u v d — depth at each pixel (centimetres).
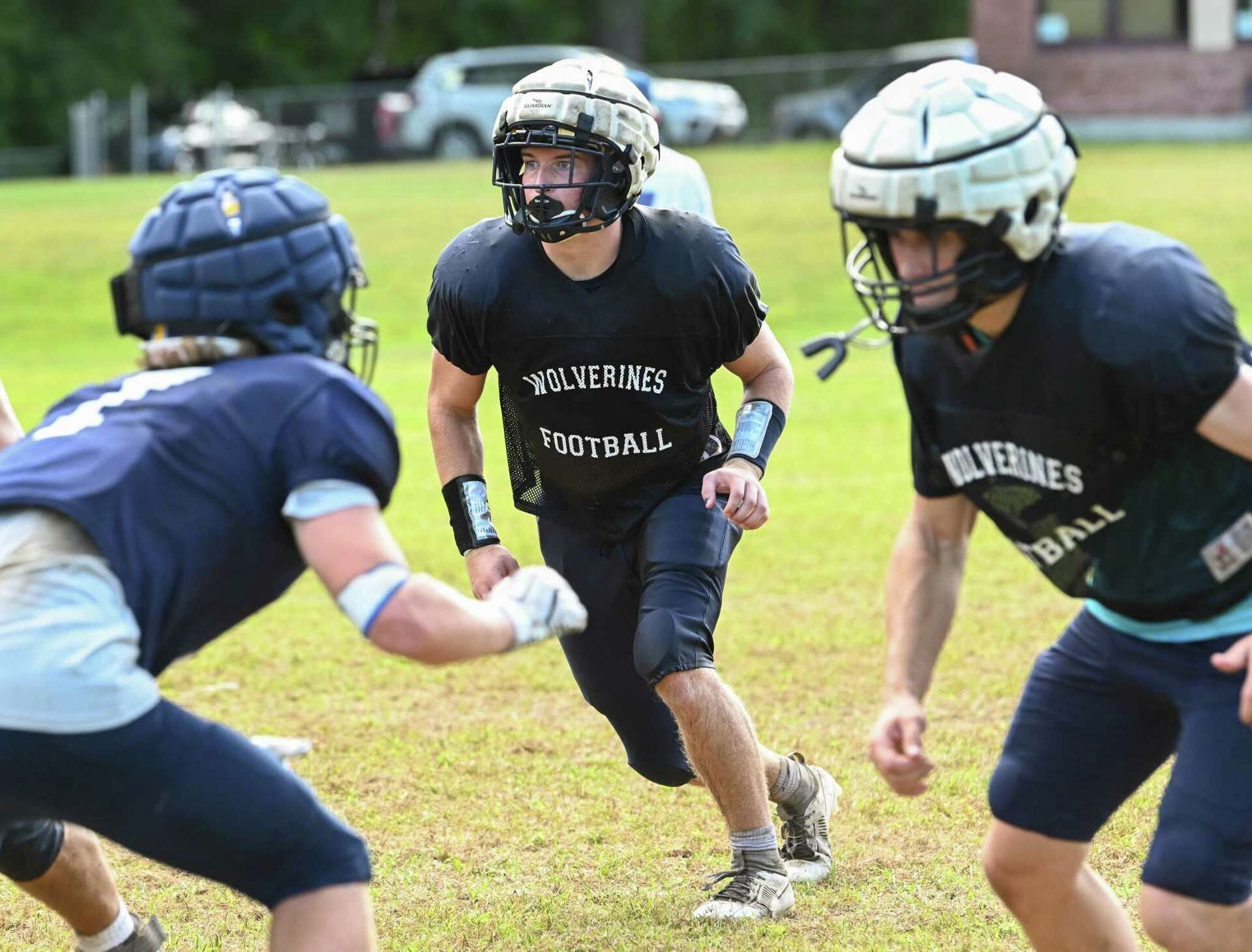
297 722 2069
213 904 1538
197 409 997
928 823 1684
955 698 2106
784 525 3148
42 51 14425
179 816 979
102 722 953
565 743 1969
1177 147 9606
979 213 965
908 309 1011
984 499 1101
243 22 16100
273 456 992
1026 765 1124
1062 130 1003
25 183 10175
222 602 1015
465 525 1517
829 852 1569
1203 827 1029
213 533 987
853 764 1870
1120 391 998
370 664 2334
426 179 9106
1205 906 1024
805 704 2106
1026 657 2289
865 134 992
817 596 2656
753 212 7556
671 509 1472
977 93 980
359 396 1011
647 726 1535
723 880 1492
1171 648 1080
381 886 1554
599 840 1664
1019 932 1407
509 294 1414
